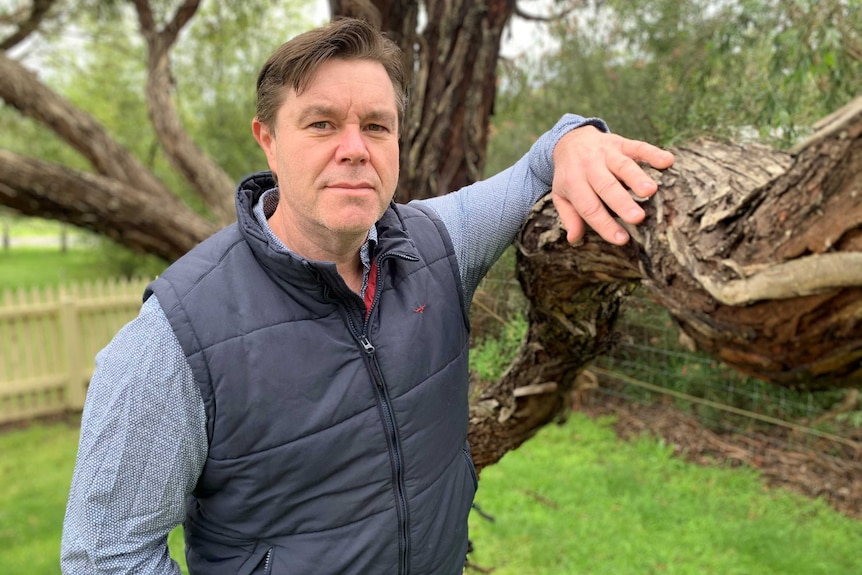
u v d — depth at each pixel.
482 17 2.27
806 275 0.68
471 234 1.23
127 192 3.53
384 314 1.07
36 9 4.50
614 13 3.28
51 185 3.32
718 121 2.13
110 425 0.90
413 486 1.07
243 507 1.01
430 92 2.28
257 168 7.21
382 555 1.06
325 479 1.01
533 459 4.05
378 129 0.99
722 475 3.73
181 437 0.94
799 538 3.09
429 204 1.30
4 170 3.20
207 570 1.06
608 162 0.98
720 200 0.84
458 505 1.19
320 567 1.02
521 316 1.77
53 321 5.82
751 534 3.10
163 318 0.94
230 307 0.97
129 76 7.25
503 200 1.22
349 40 0.94
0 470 4.47
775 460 3.81
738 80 2.50
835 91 2.39
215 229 3.62
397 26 2.15
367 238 1.12
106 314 6.14
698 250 0.83
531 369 1.66
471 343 1.83
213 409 0.96
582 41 3.31
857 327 0.70
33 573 3.07
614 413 4.53
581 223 1.03
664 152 0.96
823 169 0.71
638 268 0.99
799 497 3.46
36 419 5.69
